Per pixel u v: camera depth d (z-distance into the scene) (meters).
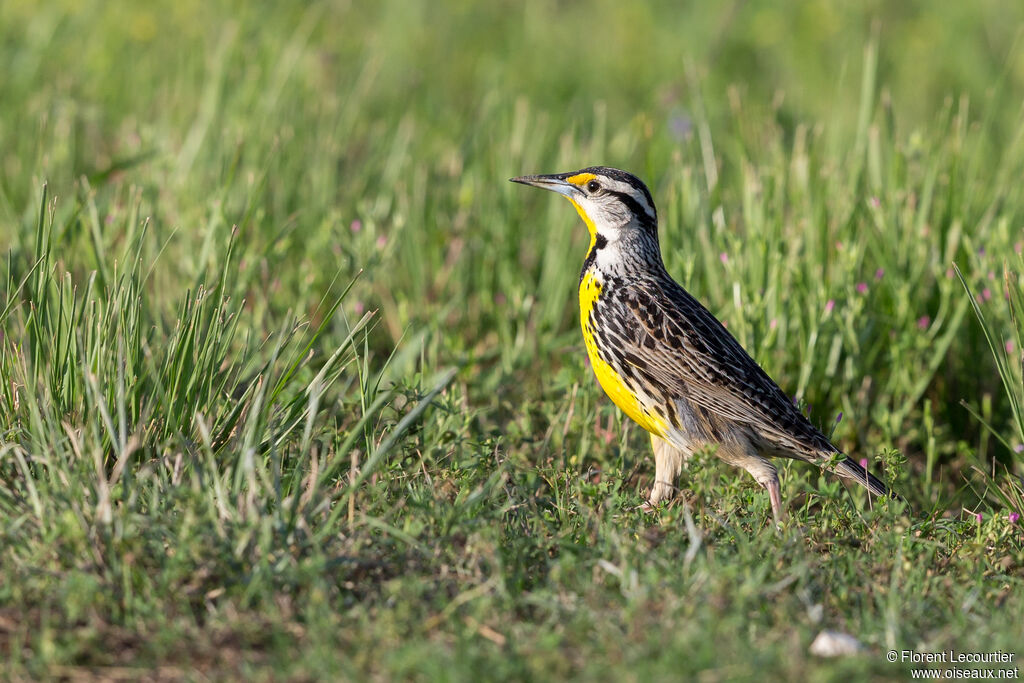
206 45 16.52
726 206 12.40
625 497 8.09
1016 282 9.44
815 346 10.28
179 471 7.09
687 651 5.57
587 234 12.27
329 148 13.45
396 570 6.67
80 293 9.80
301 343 10.19
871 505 8.70
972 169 11.90
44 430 7.46
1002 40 20.59
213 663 5.79
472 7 22.42
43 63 16.06
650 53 20.34
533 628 6.12
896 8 22.39
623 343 8.98
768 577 6.83
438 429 8.88
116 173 12.39
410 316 11.65
